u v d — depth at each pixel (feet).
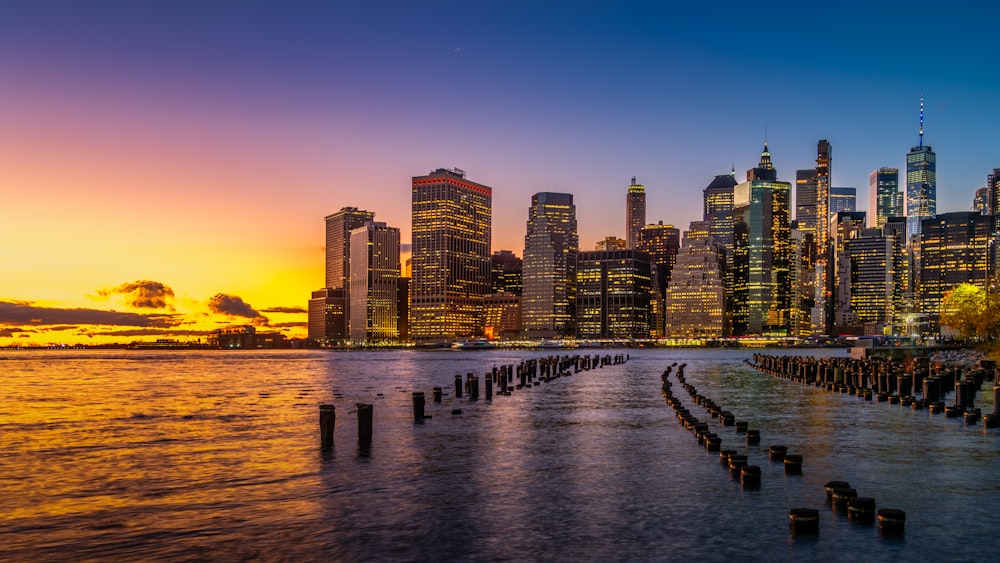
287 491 95.76
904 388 215.72
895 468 106.11
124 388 313.32
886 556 66.95
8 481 104.58
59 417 188.55
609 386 284.00
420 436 142.41
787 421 161.17
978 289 514.68
